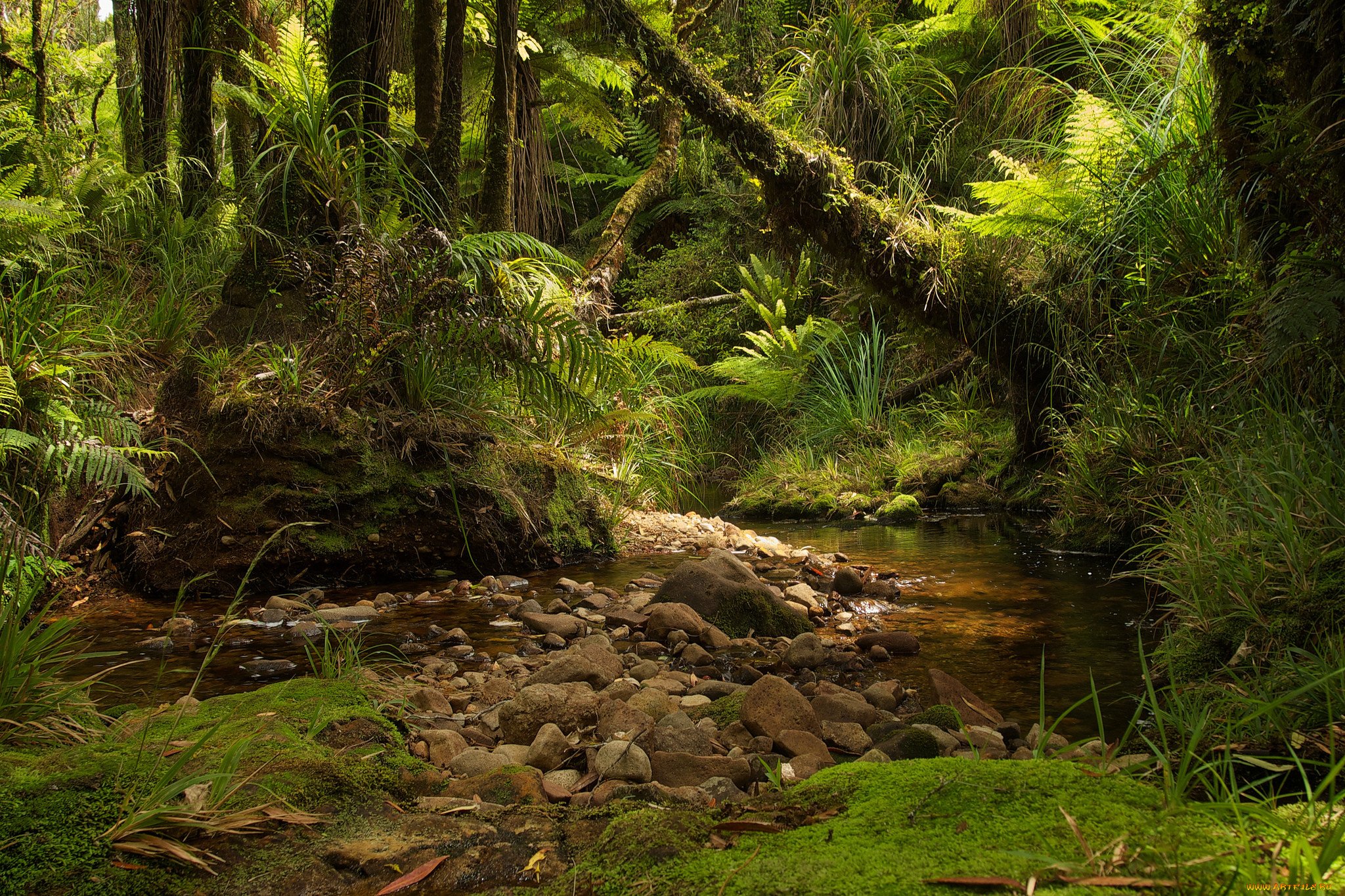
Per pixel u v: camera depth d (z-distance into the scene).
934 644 3.17
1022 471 6.73
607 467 6.41
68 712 1.92
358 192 4.74
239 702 2.12
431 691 2.48
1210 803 1.29
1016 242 6.29
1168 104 5.27
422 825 1.59
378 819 1.62
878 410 8.48
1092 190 5.59
